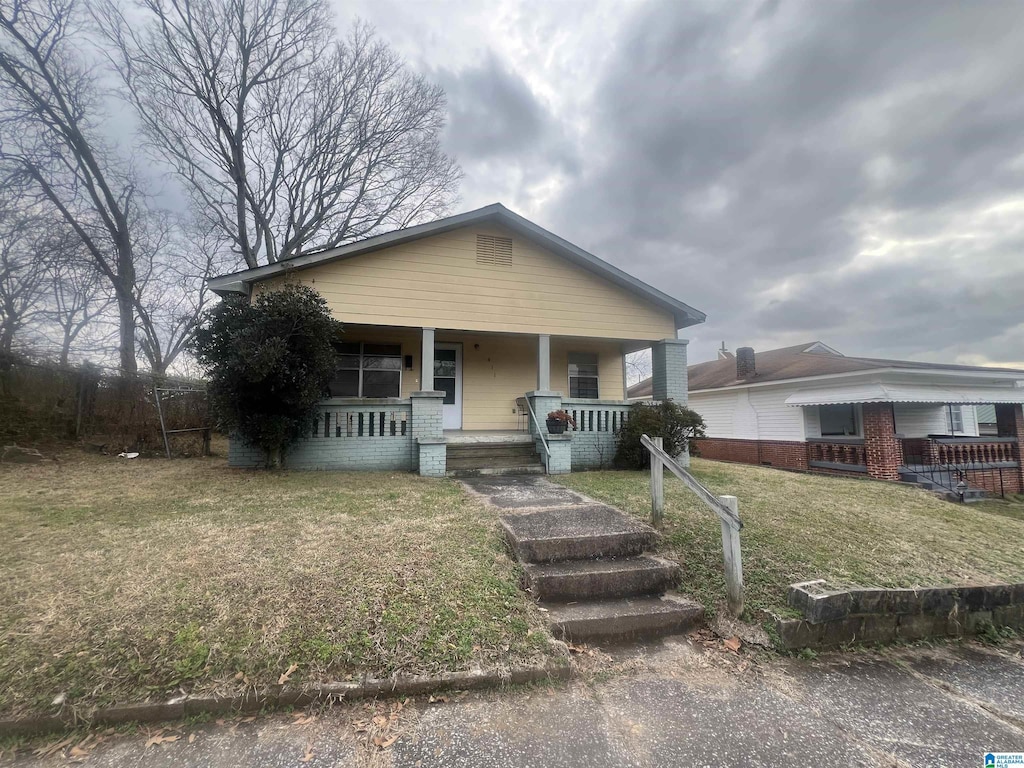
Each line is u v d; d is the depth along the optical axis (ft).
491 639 9.74
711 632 11.34
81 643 8.61
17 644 8.46
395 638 9.39
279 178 56.39
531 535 14.12
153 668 8.25
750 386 55.01
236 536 13.80
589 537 13.93
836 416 50.72
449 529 14.90
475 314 30.19
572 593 12.10
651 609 11.50
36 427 28.45
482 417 37.76
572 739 7.53
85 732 7.36
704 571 13.34
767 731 7.89
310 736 7.44
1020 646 11.84
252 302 26.43
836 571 13.29
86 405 30.71
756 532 15.92
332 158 57.00
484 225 30.76
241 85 49.42
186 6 44.27
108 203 45.32
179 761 6.86
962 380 45.39
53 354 31.73
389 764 6.87
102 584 10.57
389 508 17.38
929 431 47.37
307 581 10.99
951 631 12.23
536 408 30.19
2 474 21.93
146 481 21.62
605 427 31.37
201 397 34.76
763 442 53.93
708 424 63.67
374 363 35.47
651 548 14.49
